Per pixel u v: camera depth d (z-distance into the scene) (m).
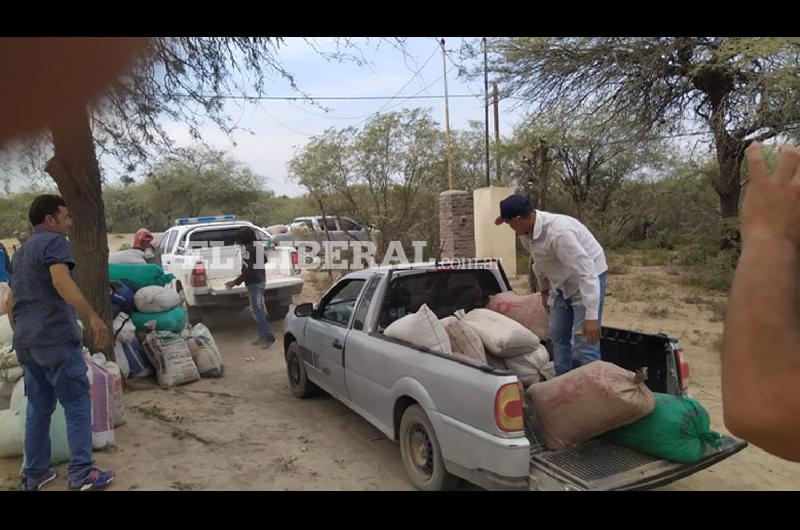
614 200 24.59
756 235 1.00
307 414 5.83
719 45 10.92
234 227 10.88
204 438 5.14
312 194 17.61
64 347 3.91
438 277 5.23
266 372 7.47
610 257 18.28
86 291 6.00
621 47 12.15
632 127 13.11
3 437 4.57
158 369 6.70
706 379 6.62
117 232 35.34
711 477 4.36
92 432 4.73
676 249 19.16
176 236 10.88
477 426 3.50
